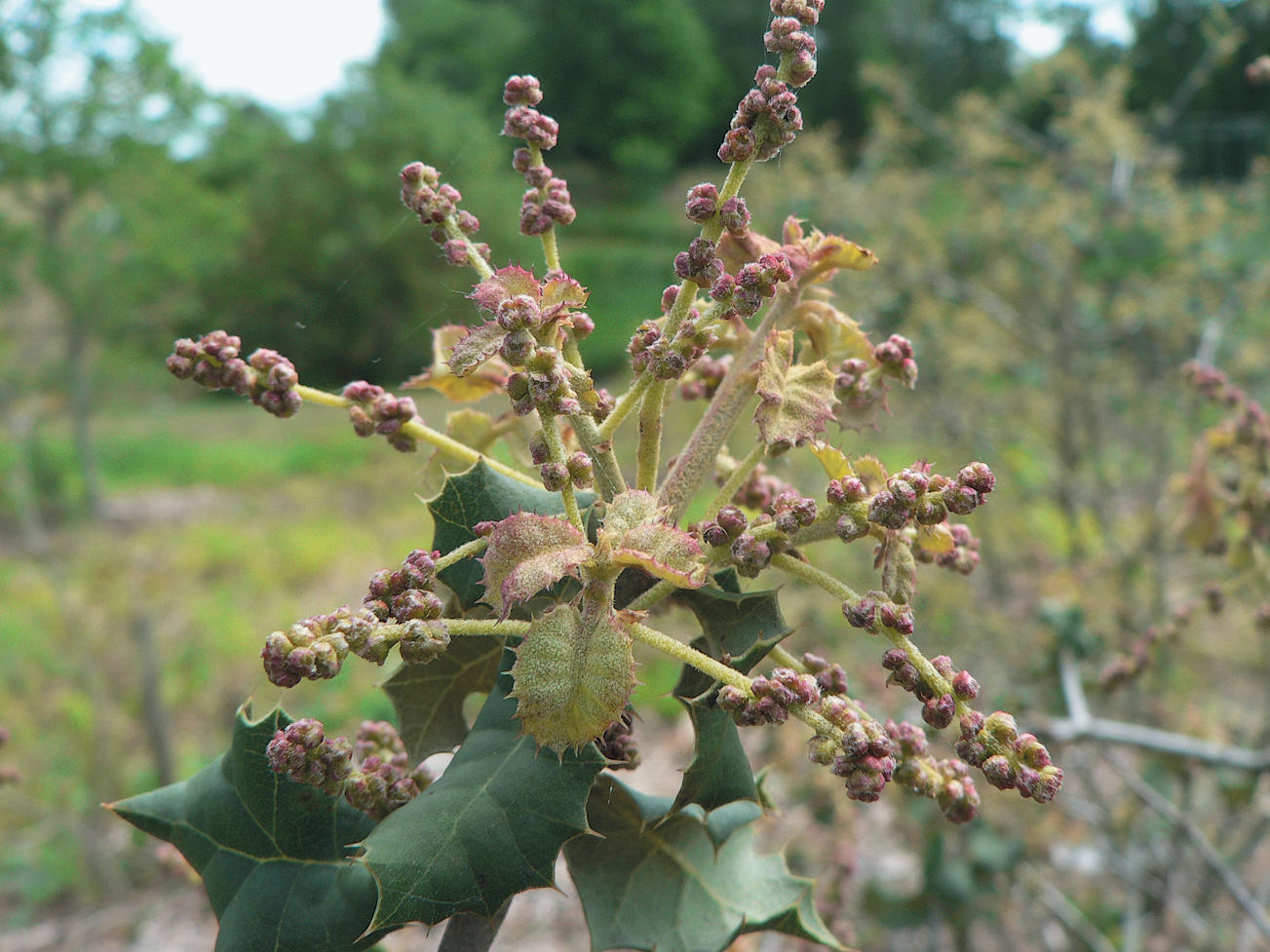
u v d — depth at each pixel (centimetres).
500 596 76
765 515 92
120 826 569
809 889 106
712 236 83
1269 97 1436
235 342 94
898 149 717
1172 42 1444
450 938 101
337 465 1639
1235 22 521
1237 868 330
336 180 2517
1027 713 284
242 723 94
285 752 82
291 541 1167
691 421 426
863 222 617
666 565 75
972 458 522
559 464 78
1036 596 438
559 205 100
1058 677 311
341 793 91
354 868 91
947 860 344
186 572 1064
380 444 1664
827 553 532
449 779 82
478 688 102
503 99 101
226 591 986
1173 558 488
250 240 2450
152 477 1583
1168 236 538
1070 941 359
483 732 85
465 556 88
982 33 3272
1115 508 500
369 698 634
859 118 4012
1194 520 221
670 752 562
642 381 86
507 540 76
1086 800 395
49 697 695
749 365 98
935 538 92
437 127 2603
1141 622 416
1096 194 584
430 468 114
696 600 91
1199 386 217
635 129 4594
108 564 1083
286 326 2472
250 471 1625
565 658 75
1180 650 403
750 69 4903
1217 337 467
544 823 77
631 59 4556
